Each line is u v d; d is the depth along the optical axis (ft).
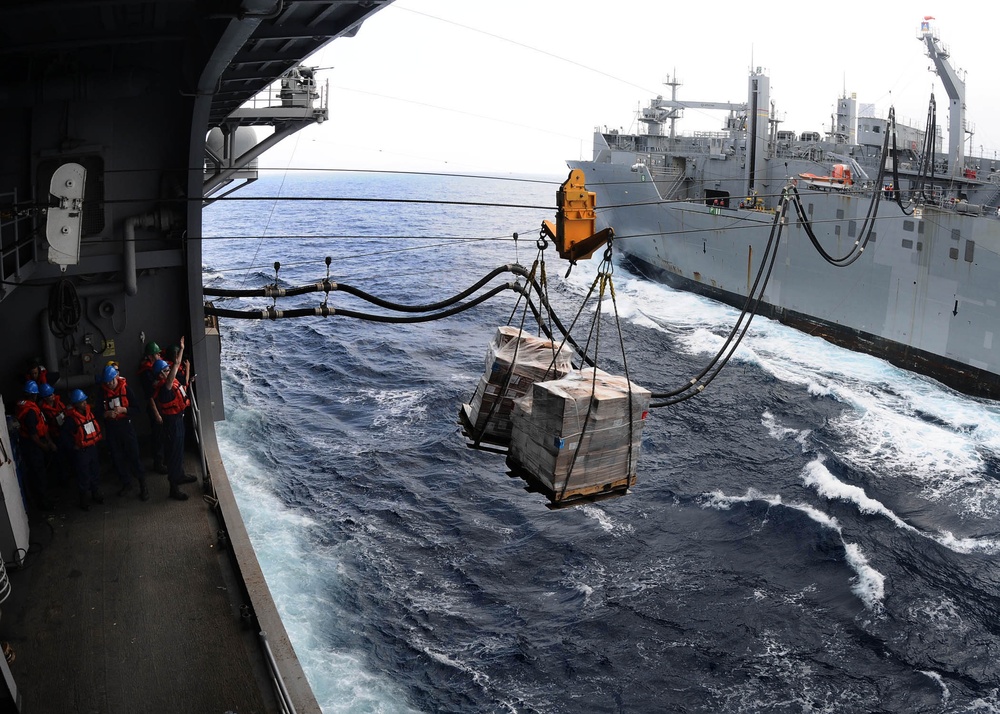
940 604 52.85
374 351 106.63
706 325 122.31
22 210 34.53
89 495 37.55
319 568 53.67
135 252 39.22
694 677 45.29
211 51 26.91
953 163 111.14
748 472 72.02
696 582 54.39
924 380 100.12
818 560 57.77
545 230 22.04
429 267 181.78
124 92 35.29
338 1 25.25
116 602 29.89
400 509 62.18
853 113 129.18
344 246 224.74
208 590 30.76
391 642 46.85
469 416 23.52
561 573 54.75
